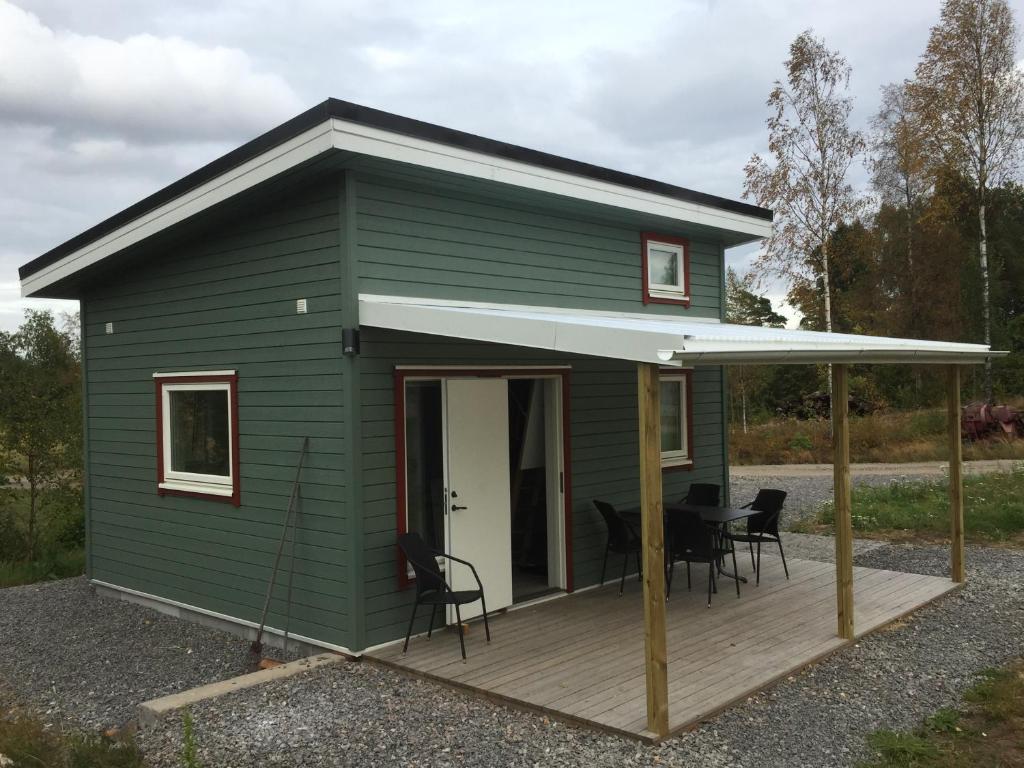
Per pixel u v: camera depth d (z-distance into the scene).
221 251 7.34
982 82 22.72
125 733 4.82
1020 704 5.05
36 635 7.88
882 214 29.28
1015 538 10.73
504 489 7.22
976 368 27.31
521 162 6.84
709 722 4.84
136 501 8.60
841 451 6.39
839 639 6.33
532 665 5.77
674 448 9.69
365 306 6.13
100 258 7.99
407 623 6.45
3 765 4.45
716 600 7.61
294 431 6.62
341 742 4.63
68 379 12.86
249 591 7.16
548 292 7.89
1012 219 35.31
